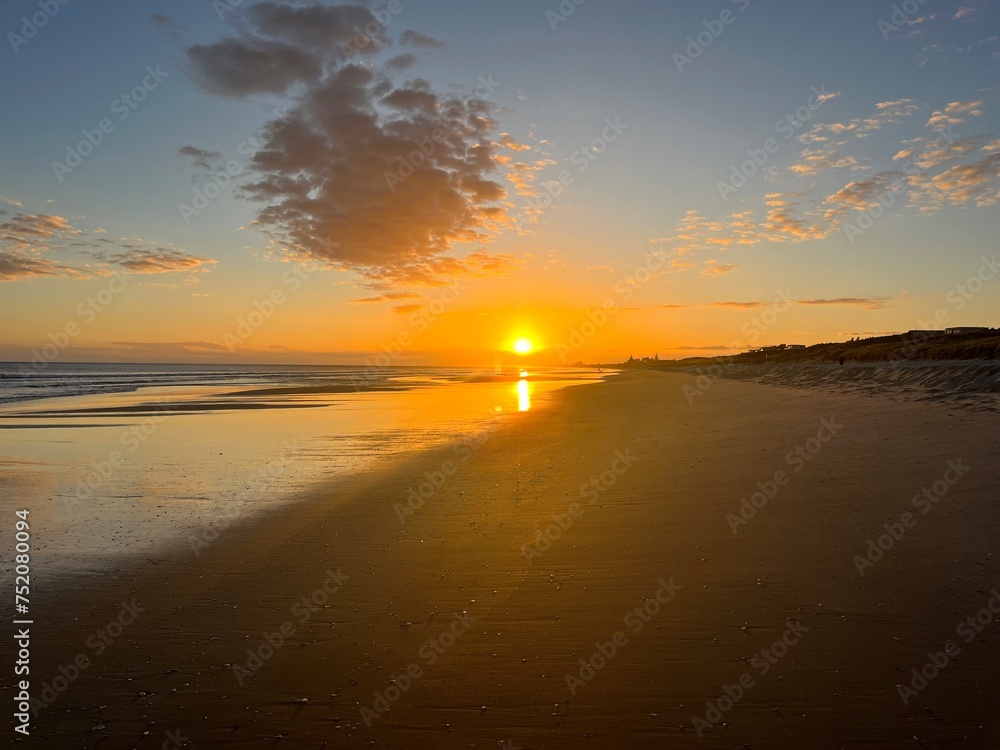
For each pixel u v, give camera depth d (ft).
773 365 188.65
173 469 43.52
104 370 486.79
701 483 32.24
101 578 21.94
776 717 12.62
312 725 13.07
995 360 71.15
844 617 16.42
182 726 13.14
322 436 61.05
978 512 23.22
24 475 41.57
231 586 20.92
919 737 11.82
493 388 167.12
